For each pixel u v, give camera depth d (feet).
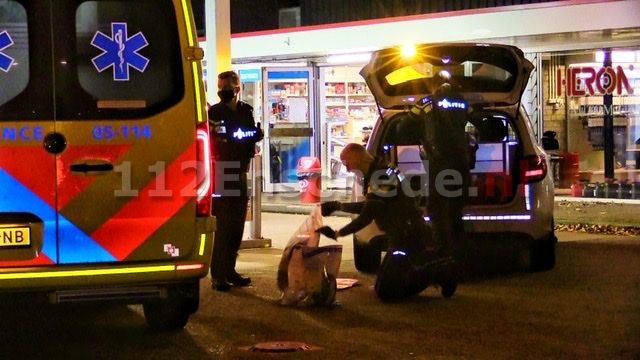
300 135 61.72
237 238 29.89
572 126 55.06
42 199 20.02
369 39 56.03
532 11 49.88
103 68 20.44
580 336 23.31
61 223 20.12
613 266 33.19
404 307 27.04
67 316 26.84
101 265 20.36
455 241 28.73
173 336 24.06
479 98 31.48
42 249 20.01
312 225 27.53
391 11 65.57
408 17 54.60
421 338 23.39
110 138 20.39
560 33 49.29
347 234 27.14
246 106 29.81
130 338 23.95
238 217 29.68
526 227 30.73
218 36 39.63
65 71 20.24
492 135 32.76
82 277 20.24
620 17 47.11
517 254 35.60
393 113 32.53
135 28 20.70
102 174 20.33
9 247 19.84
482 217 30.40
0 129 19.79
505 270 32.60
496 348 22.30
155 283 20.84
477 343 22.80
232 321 25.58
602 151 54.65
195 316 26.18
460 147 29.04
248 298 28.58
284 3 75.97
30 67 20.07
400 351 22.17
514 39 51.57
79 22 20.36
